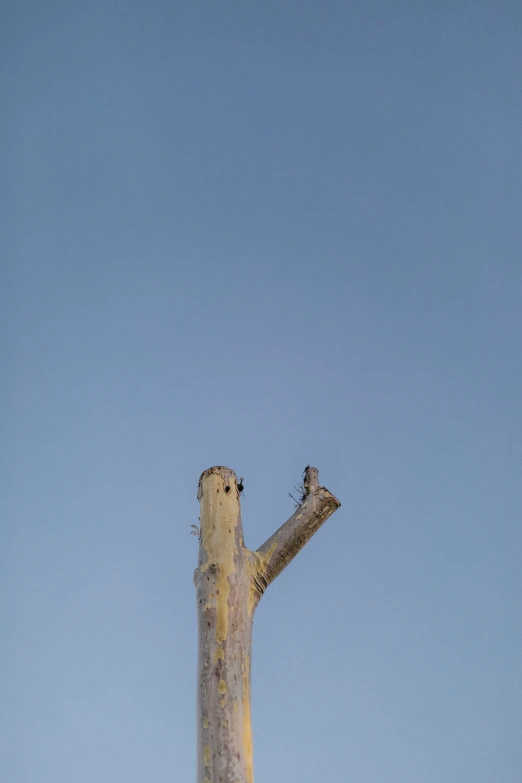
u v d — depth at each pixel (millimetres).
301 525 8055
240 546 7812
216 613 7398
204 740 6895
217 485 8078
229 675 7145
